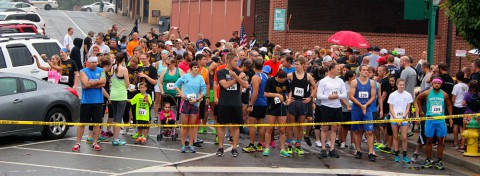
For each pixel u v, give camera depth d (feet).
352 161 45.85
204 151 47.16
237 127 45.27
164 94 51.44
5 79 46.91
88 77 45.93
